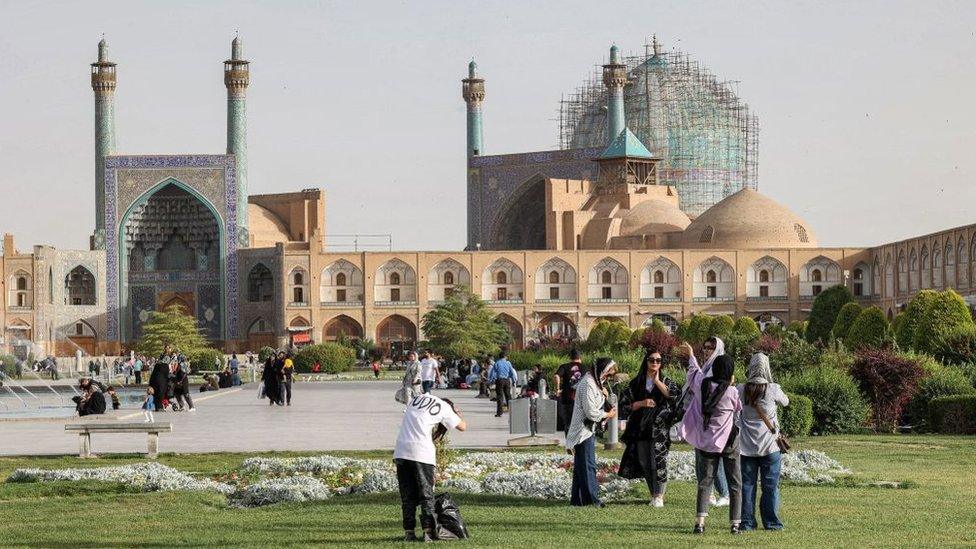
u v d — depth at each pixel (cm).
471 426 2617
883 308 7894
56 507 1352
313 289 8188
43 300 8025
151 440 1983
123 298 8450
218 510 1338
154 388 3161
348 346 7488
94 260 8406
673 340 3688
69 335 8331
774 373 2719
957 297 3316
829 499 1325
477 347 6975
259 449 2125
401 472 1112
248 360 7300
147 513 1301
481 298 8181
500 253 8231
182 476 1591
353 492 1472
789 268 8150
